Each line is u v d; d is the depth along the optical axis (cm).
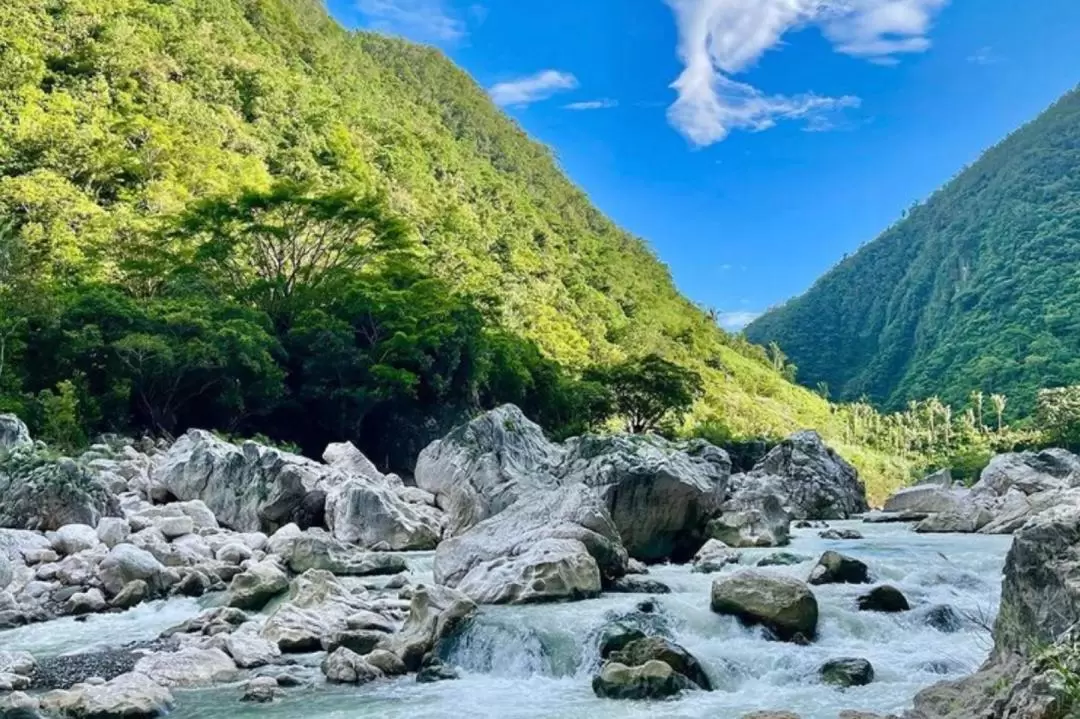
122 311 4738
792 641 1488
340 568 2267
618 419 9062
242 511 2917
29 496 2441
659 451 2631
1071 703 701
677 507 2475
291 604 1734
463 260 10862
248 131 10762
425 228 11650
